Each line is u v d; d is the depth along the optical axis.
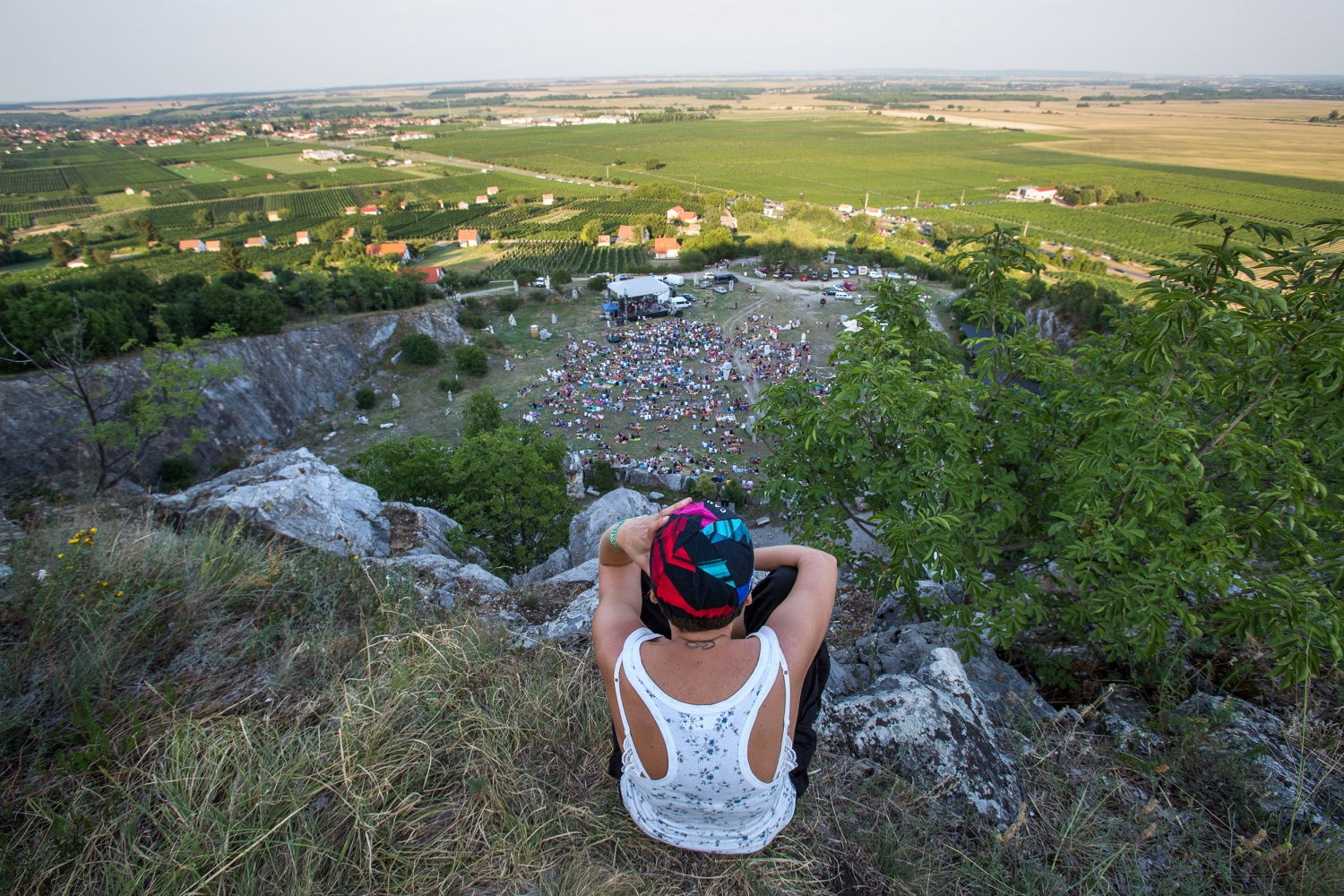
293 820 2.94
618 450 40.50
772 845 3.05
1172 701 4.59
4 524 6.41
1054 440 6.34
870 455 6.34
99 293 42.22
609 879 2.78
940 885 3.00
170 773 3.09
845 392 5.84
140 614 4.37
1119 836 3.46
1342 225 4.52
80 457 31.70
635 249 104.31
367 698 3.53
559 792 3.24
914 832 3.29
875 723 4.03
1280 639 4.19
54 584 4.35
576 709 3.72
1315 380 4.82
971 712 4.26
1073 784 3.88
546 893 2.75
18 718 3.36
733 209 125.62
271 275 92.62
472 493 20.64
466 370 53.91
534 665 4.21
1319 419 5.14
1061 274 83.19
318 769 3.14
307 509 9.77
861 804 3.43
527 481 20.66
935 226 105.38
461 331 60.59
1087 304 55.12
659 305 69.19
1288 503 5.40
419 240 112.31
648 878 2.85
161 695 3.72
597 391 49.50
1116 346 6.12
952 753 3.80
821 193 155.25
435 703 3.58
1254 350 4.96
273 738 3.36
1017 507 6.12
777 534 29.95
